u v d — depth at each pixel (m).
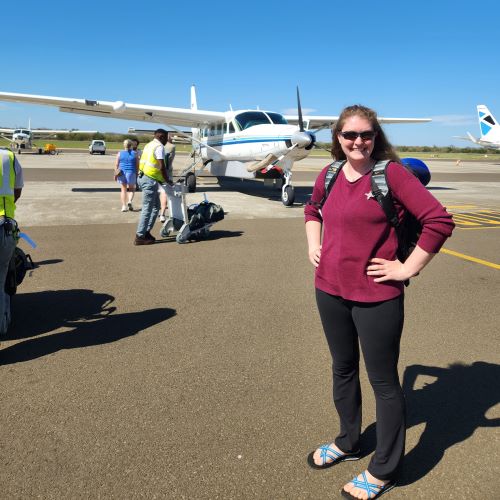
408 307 3.93
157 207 6.27
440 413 2.38
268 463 1.98
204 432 2.18
